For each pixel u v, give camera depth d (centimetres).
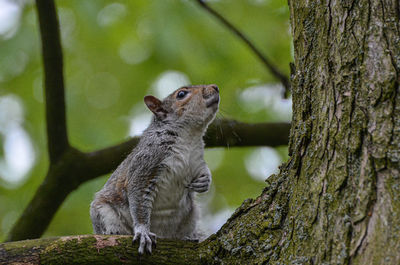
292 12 750
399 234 539
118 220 994
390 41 620
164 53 1398
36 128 1434
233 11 1441
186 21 1406
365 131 602
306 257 599
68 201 1359
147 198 948
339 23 666
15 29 1405
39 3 1066
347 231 576
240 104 1438
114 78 1489
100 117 1464
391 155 574
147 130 1054
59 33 1095
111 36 1452
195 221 1010
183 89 1057
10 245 699
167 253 714
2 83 1443
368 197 574
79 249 700
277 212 673
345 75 640
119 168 1052
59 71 1099
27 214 1088
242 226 693
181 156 987
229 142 1177
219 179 1487
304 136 666
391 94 599
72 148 1137
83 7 1384
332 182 612
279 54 1430
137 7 1421
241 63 1425
